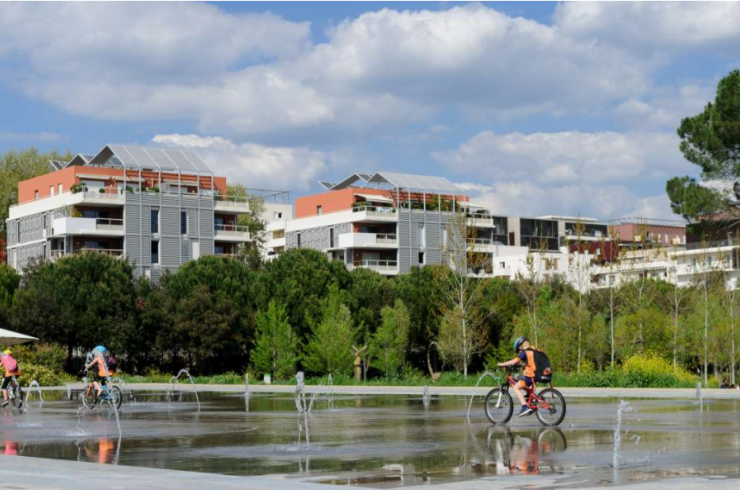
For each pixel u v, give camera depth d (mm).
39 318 66000
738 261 72875
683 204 53562
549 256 106438
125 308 70812
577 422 20391
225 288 73750
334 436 17641
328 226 101188
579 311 56125
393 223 99688
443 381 48875
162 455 14422
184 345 71688
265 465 12961
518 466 12422
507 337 70938
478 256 59594
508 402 20250
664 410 24578
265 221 111875
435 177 104000
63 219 81250
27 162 103500
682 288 69000
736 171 52594
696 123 54188
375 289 76812
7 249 93312
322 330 64875
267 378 57281
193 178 92938
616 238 65062
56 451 15227
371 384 51375
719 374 63875
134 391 43594
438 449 14875
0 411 28031
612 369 46594
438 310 76062
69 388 48312
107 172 87188
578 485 10383
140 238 84750
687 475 11250
